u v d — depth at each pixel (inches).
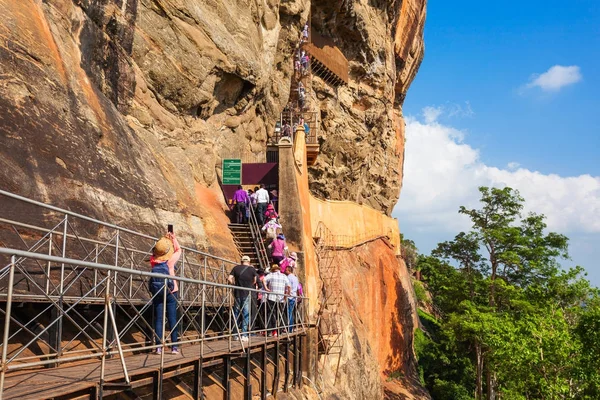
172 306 314.7
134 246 414.9
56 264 311.4
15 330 262.4
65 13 473.4
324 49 1412.4
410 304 1738.4
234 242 657.6
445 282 1610.5
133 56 594.9
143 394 268.7
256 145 930.7
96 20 531.2
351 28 1471.5
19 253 173.6
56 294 295.9
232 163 757.9
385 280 1574.8
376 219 1683.1
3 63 346.3
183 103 690.2
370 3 1568.7
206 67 706.2
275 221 663.1
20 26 381.7
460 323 1300.4
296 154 852.0
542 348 904.3
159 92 648.4
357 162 1619.1
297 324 539.2
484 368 1581.0
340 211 1391.5
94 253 356.2
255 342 399.5
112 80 549.3
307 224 845.2
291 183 743.7
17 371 235.9
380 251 1633.9
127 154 483.8
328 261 1154.0
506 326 1021.2
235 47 763.4
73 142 392.2
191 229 550.6
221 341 410.9
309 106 1309.1
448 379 1610.5
